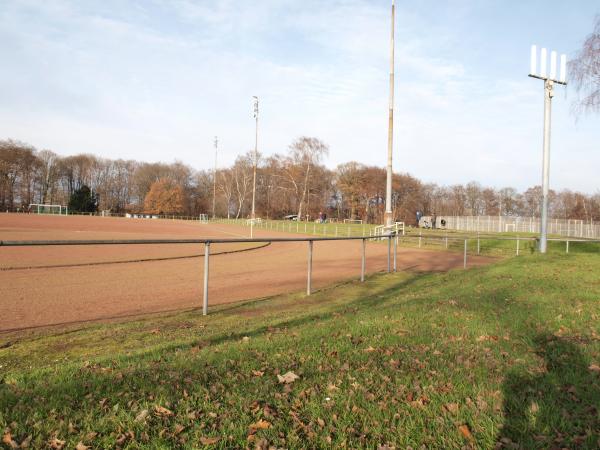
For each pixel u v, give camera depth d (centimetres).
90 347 566
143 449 269
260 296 986
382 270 1516
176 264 1550
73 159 10625
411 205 8138
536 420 307
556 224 5500
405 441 281
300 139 7562
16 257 1589
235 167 9600
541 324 586
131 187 11294
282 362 432
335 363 429
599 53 1748
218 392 353
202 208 11094
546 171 1814
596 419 306
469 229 6281
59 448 270
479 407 328
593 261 1402
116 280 1161
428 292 942
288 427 297
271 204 9106
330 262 1762
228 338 573
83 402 331
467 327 573
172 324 700
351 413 318
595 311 655
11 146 9131
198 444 275
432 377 388
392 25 2528
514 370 407
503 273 1159
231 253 2075
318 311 776
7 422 299
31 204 9250
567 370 403
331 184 9194
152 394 348
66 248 2025
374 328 573
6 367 482
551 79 1777
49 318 736
